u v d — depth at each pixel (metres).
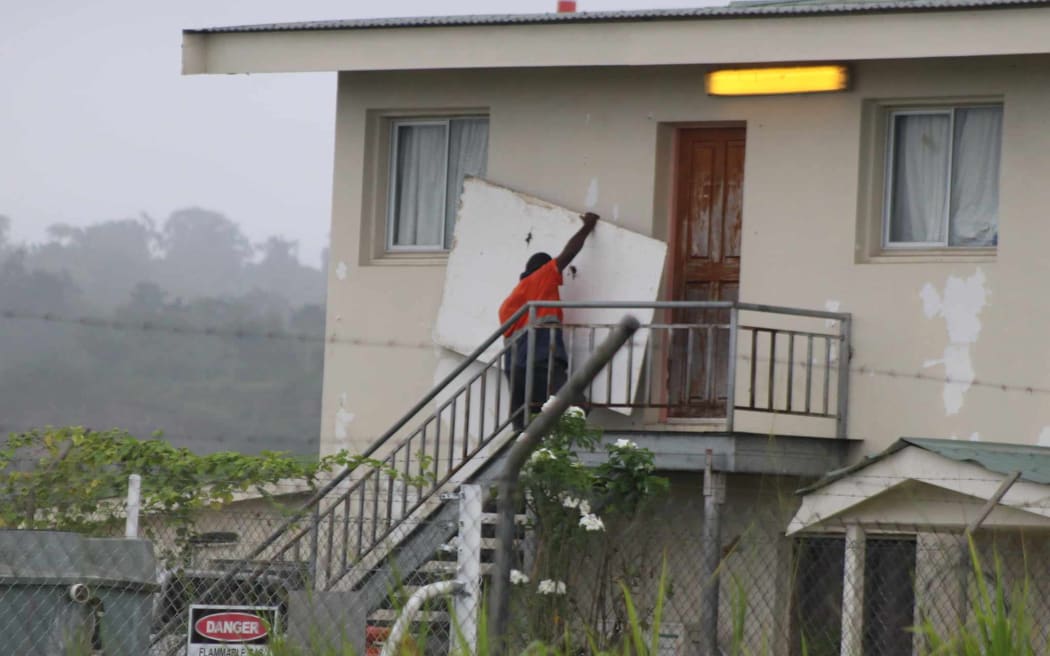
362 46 59.00
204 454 49.94
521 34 57.03
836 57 53.47
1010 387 53.44
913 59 55.34
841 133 56.34
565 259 57.34
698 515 53.91
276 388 62.47
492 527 53.06
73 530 48.41
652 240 57.41
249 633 39.66
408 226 62.72
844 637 45.59
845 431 55.19
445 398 60.53
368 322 62.16
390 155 63.03
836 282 55.97
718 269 58.56
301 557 50.81
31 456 49.56
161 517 49.06
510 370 54.72
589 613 44.09
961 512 46.59
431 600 37.06
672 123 58.66
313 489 52.94
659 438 52.56
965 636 29.50
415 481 52.75
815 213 56.47
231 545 49.88
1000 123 55.16
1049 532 46.66
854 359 55.47
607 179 59.09
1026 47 51.31
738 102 57.69
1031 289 53.44
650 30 55.44
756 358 55.25
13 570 38.12
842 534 48.97
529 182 60.12
